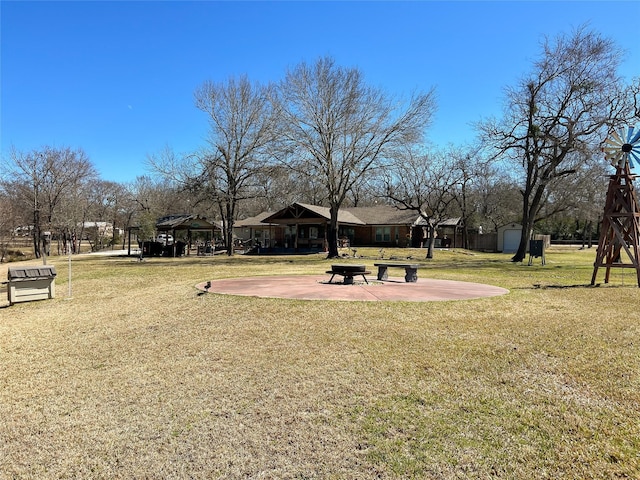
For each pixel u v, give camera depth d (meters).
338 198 26.23
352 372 4.55
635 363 4.64
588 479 2.69
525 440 3.16
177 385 4.38
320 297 8.75
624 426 3.32
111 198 55.22
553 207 33.12
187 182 28.98
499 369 4.55
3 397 4.25
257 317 7.03
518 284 11.46
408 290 10.03
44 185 35.41
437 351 5.16
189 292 9.73
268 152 25.47
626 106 18.80
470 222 42.28
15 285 9.85
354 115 23.09
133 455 3.12
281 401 3.91
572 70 19.75
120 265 20.52
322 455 3.03
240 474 2.84
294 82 23.08
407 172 27.86
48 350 5.87
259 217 39.59
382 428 3.38
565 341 5.48
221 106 28.50
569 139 19.91
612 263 11.12
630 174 10.78
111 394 4.23
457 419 3.50
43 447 3.28
